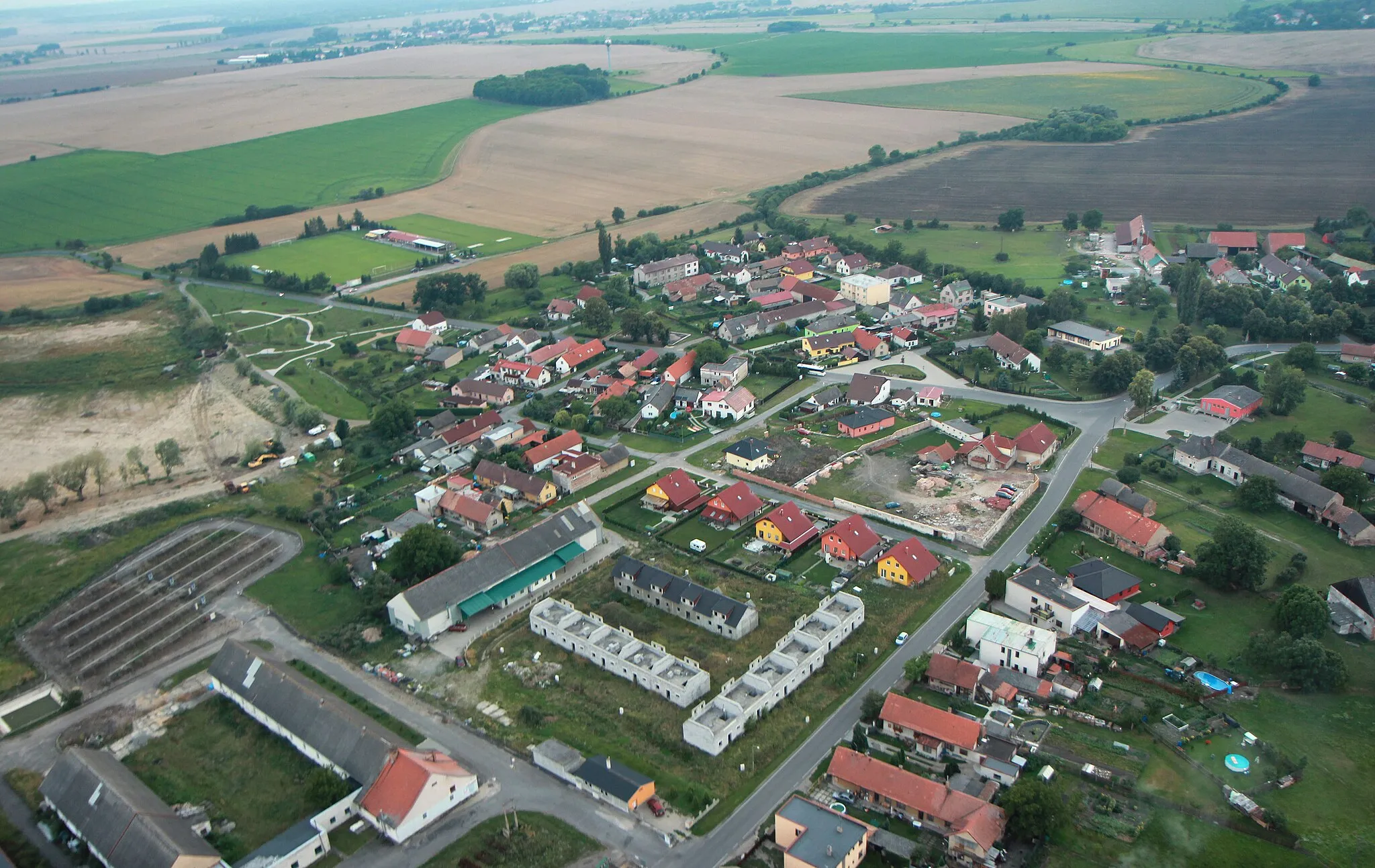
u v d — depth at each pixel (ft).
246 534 619.67
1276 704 428.56
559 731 435.12
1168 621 476.54
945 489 632.38
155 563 589.32
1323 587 513.04
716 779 402.72
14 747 442.50
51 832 393.70
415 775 385.09
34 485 652.07
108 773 404.57
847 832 354.13
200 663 495.41
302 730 425.28
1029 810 357.82
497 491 653.71
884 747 417.28
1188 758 398.83
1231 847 357.41
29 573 584.40
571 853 367.66
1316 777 386.93
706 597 509.35
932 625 497.87
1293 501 591.37
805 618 492.54
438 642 504.02
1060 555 556.51
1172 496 616.39
